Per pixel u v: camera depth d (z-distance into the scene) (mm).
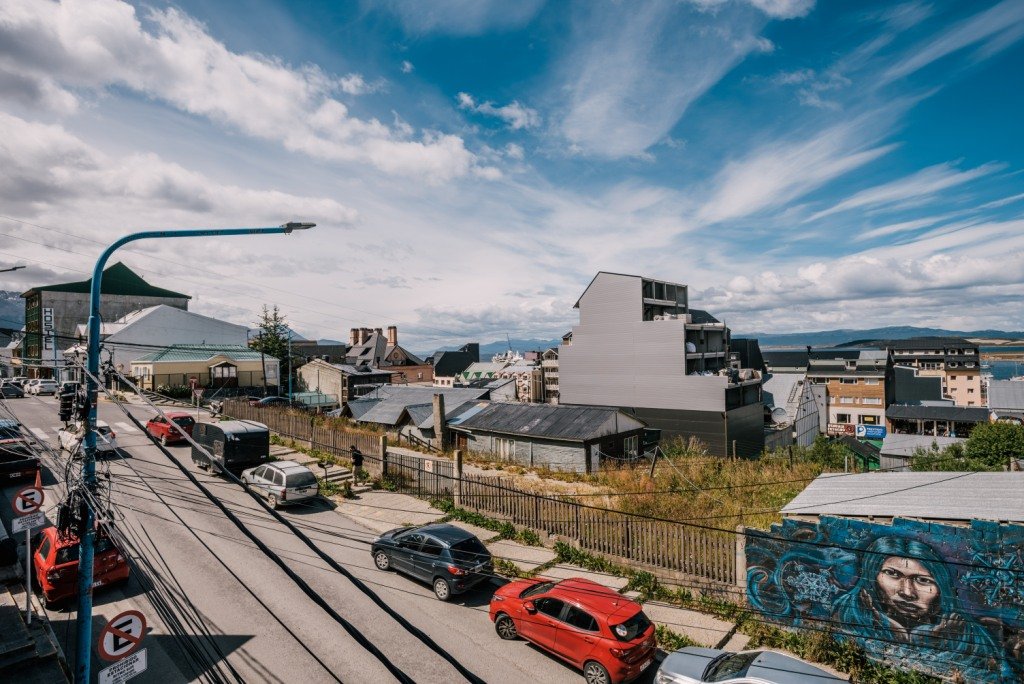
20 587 14109
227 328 62531
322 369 65125
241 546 17328
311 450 30750
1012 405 61938
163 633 12305
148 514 19750
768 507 19109
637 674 10750
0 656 10492
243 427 25547
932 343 112688
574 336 49375
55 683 10258
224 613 13219
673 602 14250
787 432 52875
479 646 12305
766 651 10289
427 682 10844
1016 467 26797
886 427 68875
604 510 15969
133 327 54625
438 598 14625
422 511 21188
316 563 16422
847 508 13102
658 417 44750
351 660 11469
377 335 109312
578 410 33219
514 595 12750
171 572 15172
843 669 11578
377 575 15914
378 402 44125
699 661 10406
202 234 8484
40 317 63625
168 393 48219
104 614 12891
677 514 18531
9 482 21672
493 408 36344
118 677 7801
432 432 36594
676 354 43906
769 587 13305
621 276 46719
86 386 8094
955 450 34719
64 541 13211
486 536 18781
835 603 12438
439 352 130375
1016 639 10445
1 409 38906
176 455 28469
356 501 22469
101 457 8523
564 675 11258
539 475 27953
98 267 8125
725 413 41750
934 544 11414
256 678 10750
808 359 82250
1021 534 10562
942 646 11164
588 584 12672
